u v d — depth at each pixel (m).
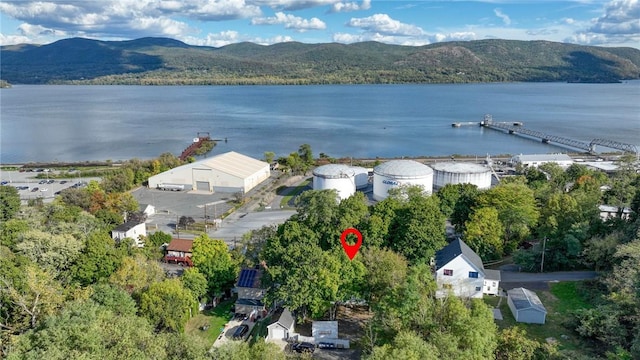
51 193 132.62
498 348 44.31
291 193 131.75
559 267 70.38
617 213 82.81
